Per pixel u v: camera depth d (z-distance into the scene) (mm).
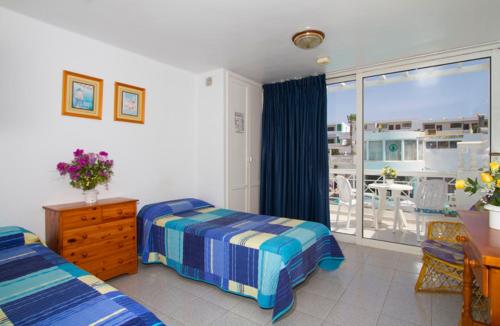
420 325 1924
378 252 3414
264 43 2875
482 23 2441
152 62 3338
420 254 3301
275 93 4258
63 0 2070
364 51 3078
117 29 2555
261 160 4363
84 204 2465
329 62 3406
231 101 3814
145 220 2934
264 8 2197
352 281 2607
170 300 2230
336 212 4180
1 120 2174
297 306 2166
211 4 2137
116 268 2562
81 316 1039
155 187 3387
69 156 2576
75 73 2609
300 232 2400
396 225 3689
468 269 1699
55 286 1275
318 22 2420
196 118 3953
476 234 1426
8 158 2209
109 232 2510
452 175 3236
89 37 2715
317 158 3869
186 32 2615
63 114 2527
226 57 3273
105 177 2611
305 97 3975
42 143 2398
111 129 2920
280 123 4191
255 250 2094
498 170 1519
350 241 3830
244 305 2166
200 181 3902
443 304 2193
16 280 1329
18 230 1984
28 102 2311
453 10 2221
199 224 2645
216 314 2041
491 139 2887
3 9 2174
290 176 4117
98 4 2131
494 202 1539
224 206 3688
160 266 2912
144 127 3256
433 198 3383
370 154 3717
